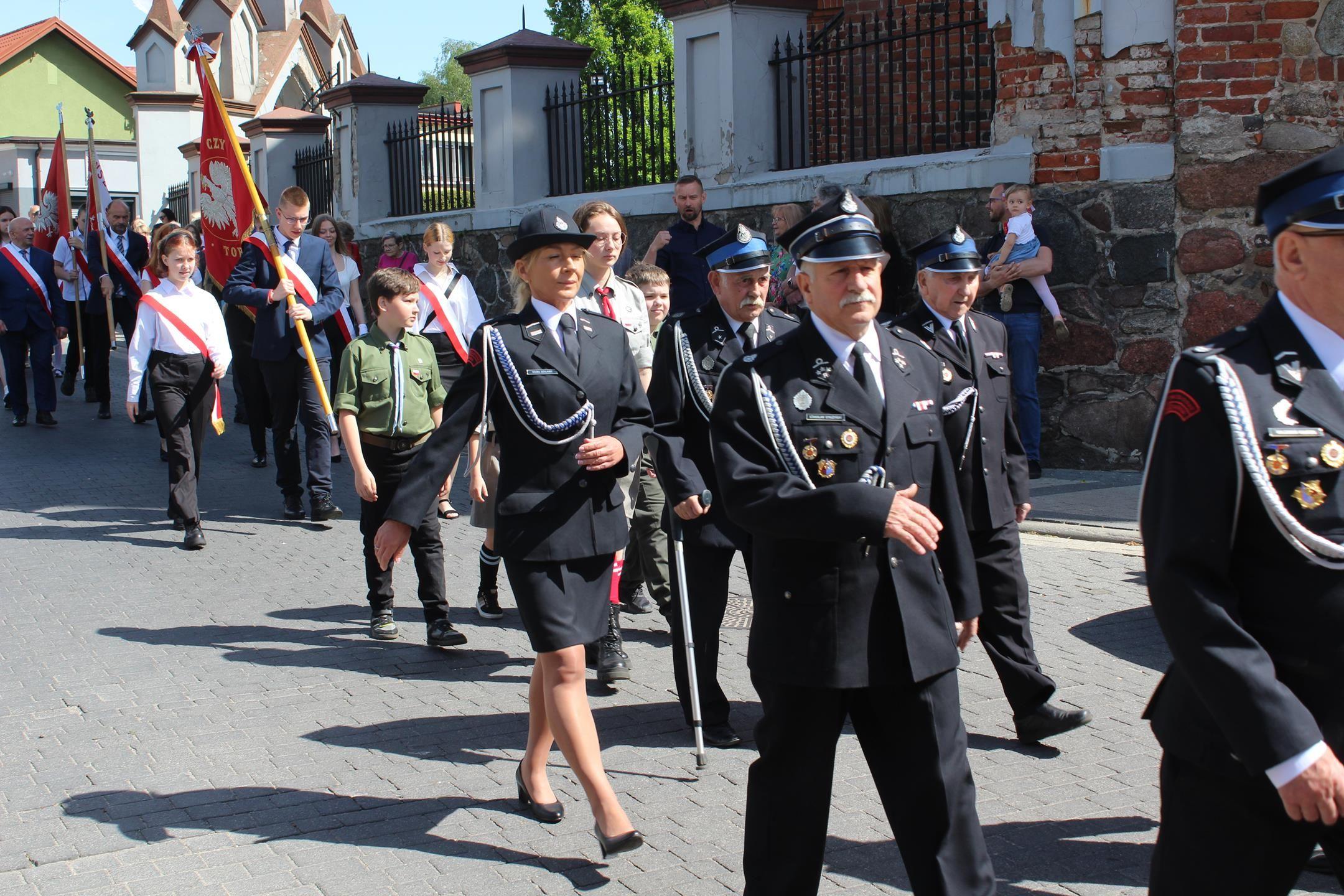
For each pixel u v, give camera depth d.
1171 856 2.57
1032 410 9.30
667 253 9.46
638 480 5.92
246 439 13.16
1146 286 9.16
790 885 3.21
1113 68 9.12
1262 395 2.42
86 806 4.48
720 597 4.98
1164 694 2.64
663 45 29.80
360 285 15.43
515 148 14.72
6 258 13.65
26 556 8.28
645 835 4.19
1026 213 9.16
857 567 3.10
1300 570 2.40
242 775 4.75
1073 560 7.32
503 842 4.17
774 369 3.22
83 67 46.12
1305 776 2.26
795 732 3.19
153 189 29.41
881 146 13.02
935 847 3.11
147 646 6.35
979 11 10.16
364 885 3.88
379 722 5.30
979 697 5.38
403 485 4.16
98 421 14.36
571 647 4.03
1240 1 8.64
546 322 4.28
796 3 11.89
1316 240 2.40
